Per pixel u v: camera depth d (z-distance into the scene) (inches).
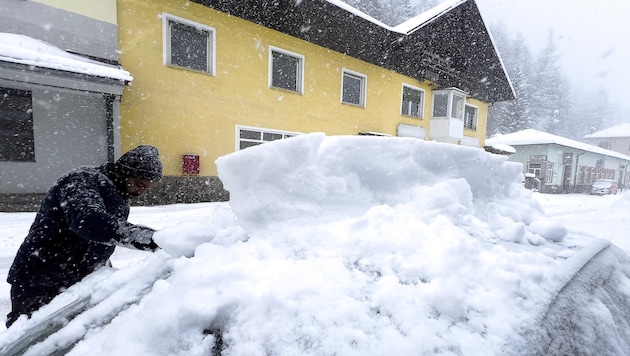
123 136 307.4
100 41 287.7
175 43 343.9
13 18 252.2
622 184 1446.9
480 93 745.0
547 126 1962.4
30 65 216.4
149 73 317.4
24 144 261.4
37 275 52.1
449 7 579.2
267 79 404.8
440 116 646.5
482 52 693.9
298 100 438.3
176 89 334.6
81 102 278.8
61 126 272.7
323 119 467.8
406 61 557.9
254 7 367.9
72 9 273.7
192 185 340.2
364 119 523.5
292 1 371.9
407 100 615.2
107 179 54.1
